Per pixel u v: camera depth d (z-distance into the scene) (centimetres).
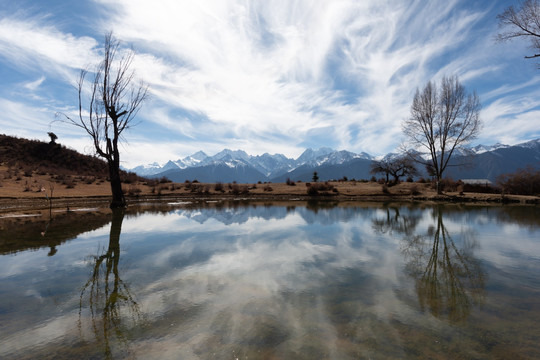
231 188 4478
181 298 520
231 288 569
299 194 3828
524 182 3838
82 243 1014
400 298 517
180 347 358
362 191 3862
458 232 1220
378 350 346
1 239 1085
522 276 646
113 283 607
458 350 346
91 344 370
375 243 1004
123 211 2100
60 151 6456
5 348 362
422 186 4253
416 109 3444
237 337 380
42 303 505
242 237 1115
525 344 359
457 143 3281
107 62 2334
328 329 401
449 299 511
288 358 329
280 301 503
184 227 1366
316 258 805
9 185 3297
